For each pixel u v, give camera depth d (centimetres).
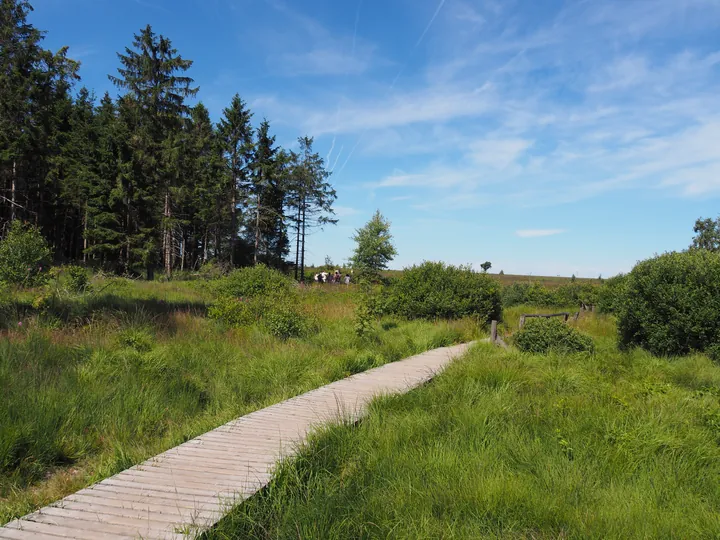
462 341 1406
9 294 1110
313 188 4719
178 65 3459
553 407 607
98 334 905
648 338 1177
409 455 455
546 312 2288
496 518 355
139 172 3491
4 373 644
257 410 636
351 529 341
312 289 2689
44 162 3475
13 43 2988
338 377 868
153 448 520
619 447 480
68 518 341
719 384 849
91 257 4031
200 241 5172
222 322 1235
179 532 319
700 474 447
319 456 460
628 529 339
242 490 387
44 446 505
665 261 1187
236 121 4162
